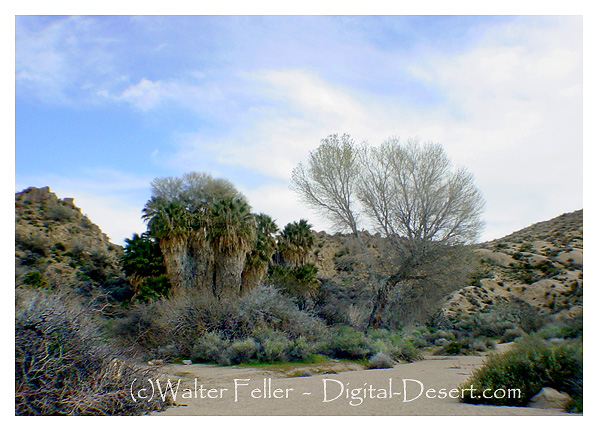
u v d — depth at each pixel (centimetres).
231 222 2981
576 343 790
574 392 725
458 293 3819
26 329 624
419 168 2511
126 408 652
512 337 2516
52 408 593
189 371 1229
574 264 3862
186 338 1562
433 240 2423
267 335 1576
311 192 2714
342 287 2869
